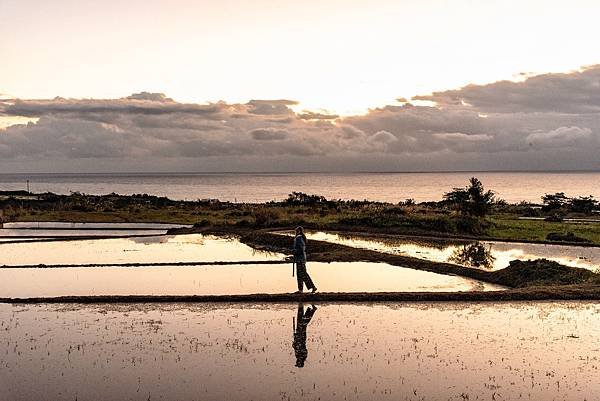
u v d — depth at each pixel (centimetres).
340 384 1216
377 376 1262
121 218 5450
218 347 1459
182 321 1712
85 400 1136
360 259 2914
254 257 3086
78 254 3164
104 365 1327
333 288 2234
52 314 1789
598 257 3078
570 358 1384
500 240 3809
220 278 2438
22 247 3475
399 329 1630
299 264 2092
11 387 1200
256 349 1443
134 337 1545
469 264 2853
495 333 1591
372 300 1983
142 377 1252
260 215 4753
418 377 1257
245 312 1825
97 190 18788
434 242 3741
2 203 6531
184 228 4534
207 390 1182
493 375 1272
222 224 4741
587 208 6494
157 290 2191
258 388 1191
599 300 1989
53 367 1316
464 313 1816
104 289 2209
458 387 1202
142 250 3359
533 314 1802
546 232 4272
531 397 1155
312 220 4775
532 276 2366
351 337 1551
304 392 1172
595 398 1151
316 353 1414
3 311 1827
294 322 1705
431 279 2441
